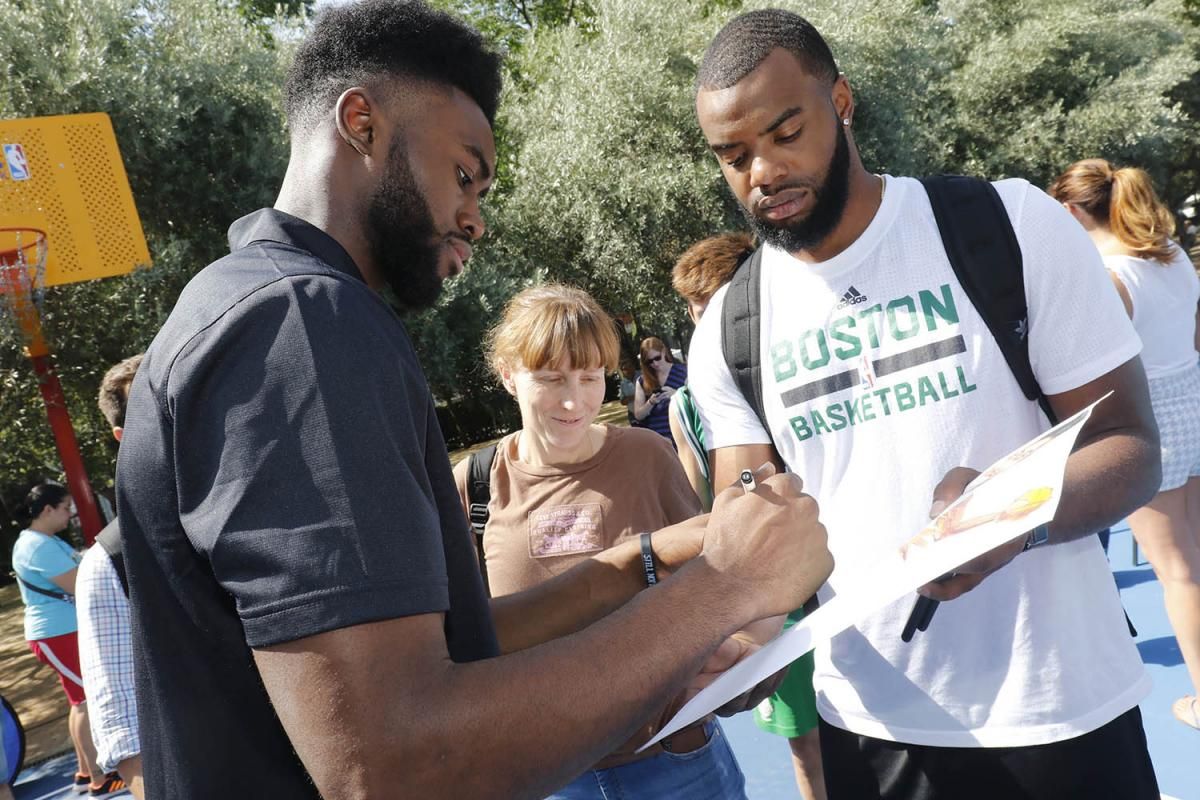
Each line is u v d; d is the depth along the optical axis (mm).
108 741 2027
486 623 1008
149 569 903
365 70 997
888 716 1555
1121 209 2922
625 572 1375
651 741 1149
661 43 12375
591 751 820
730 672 1162
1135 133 15914
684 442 2848
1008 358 1458
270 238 943
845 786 1664
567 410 2119
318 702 747
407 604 767
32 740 5398
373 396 809
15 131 6371
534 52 13648
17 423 9445
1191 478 3023
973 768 1496
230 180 9695
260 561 763
